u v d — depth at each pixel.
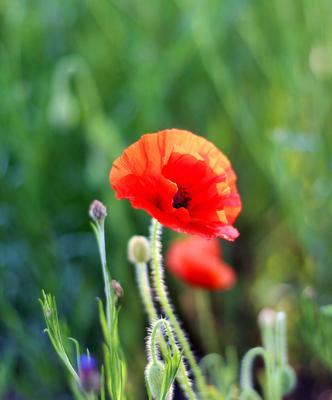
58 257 1.29
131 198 0.84
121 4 1.52
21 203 1.28
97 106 1.35
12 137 1.33
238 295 1.39
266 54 1.38
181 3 1.42
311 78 1.31
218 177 0.86
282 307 1.39
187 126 1.47
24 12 1.42
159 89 1.37
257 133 1.30
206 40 1.33
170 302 1.37
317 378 1.28
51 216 1.38
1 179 1.32
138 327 1.25
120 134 1.35
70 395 1.22
